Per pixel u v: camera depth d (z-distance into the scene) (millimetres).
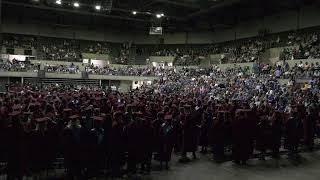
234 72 38469
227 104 15062
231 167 11641
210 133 12766
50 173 10352
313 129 15141
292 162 12672
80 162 9492
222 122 12383
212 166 11695
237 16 48000
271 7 42531
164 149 11148
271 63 37906
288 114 14375
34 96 16156
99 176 10188
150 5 44594
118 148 9992
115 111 11367
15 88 25375
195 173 10773
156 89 35719
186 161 12281
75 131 9391
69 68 44594
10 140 8883
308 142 14953
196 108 14172
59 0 40719
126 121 10359
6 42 47750
